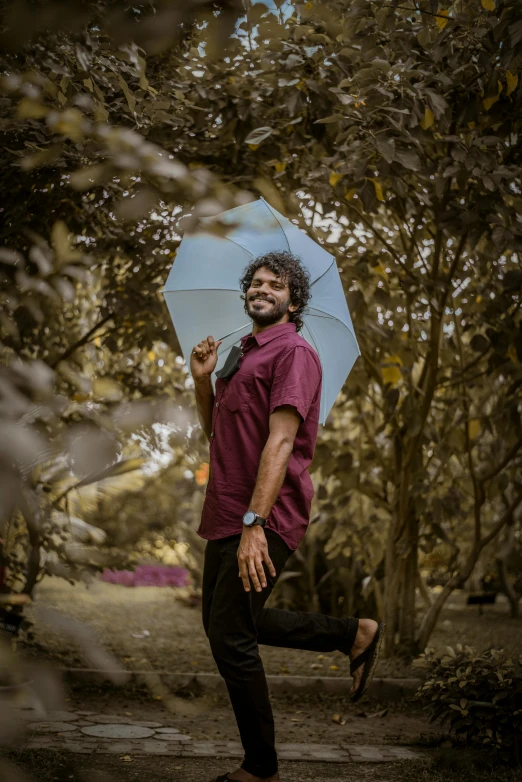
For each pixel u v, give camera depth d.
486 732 3.07
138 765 2.92
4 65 1.26
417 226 4.54
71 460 0.66
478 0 3.39
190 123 4.16
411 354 4.84
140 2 0.89
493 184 3.51
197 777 2.80
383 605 5.67
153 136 3.90
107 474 0.77
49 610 0.66
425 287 4.60
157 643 5.68
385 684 4.48
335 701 4.43
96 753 3.05
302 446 2.56
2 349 0.88
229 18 0.94
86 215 3.46
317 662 5.37
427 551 5.26
